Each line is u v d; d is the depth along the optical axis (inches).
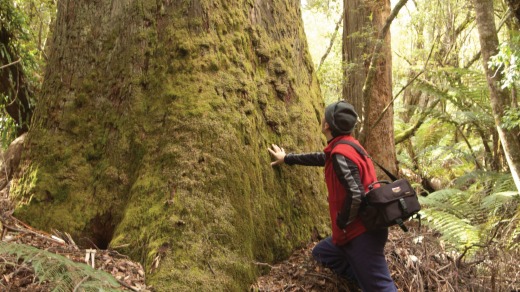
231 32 143.9
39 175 140.9
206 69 138.1
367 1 292.0
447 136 430.0
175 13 141.2
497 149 318.0
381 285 121.2
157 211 125.7
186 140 131.4
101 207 136.2
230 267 121.5
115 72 142.8
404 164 397.4
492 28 201.2
